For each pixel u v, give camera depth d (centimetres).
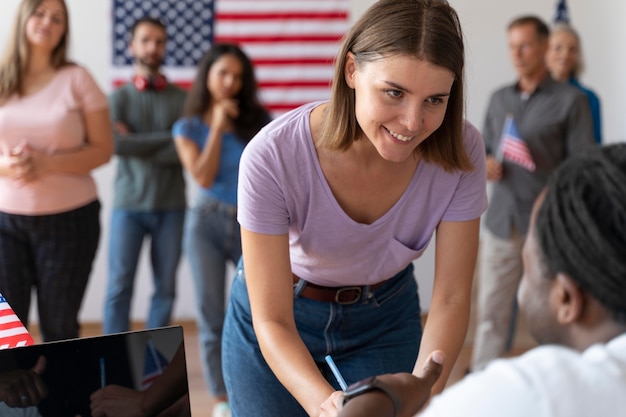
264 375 200
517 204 397
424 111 157
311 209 183
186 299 528
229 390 208
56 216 316
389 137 161
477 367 412
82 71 324
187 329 518
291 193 180
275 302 181
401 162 180
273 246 182
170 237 420
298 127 179
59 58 322
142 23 425
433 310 187
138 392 145
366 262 192
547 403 98
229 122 364
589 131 391
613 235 104
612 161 107
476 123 534
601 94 546
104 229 518
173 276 423
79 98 322
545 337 113
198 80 373
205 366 362
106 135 329
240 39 517
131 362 146
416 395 126
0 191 315
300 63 518
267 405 201
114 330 411
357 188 181
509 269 403
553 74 457
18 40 315
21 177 310
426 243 193
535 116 394
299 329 201
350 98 171
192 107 375
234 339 204
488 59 530
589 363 101
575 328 109
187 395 150
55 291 321
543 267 109
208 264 362
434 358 133
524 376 100
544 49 394
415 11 155
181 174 424
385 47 154
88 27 509
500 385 101
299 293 199
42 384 139
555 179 111
